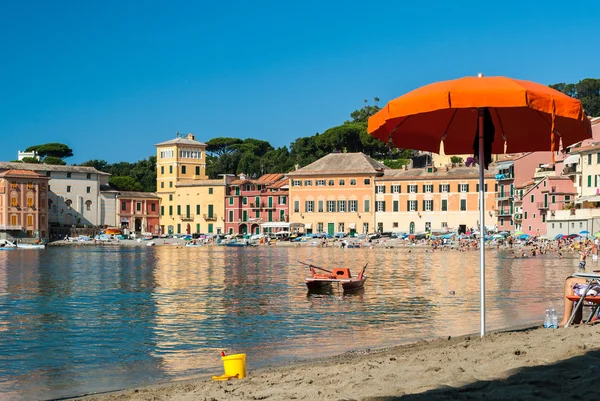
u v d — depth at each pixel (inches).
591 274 729.6
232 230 6998.0
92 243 6530.5
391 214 6156.5
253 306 1594.5
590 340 580.4
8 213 6412.4
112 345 1074.1
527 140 724.7
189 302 1691.7
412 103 582.9
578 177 4537.4
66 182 6943.9
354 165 6363.2
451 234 5556.1
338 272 2049.7
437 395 438.9
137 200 7337.6
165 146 7455.7
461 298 1705.2
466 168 6067.9
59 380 821.2
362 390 473.4
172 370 874.1
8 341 1116.5
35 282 2349.9
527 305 1509.6
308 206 6456.7
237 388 542.6
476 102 559.5
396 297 1761.8
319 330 1201.4
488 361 540.4
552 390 434.6
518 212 5349.4
